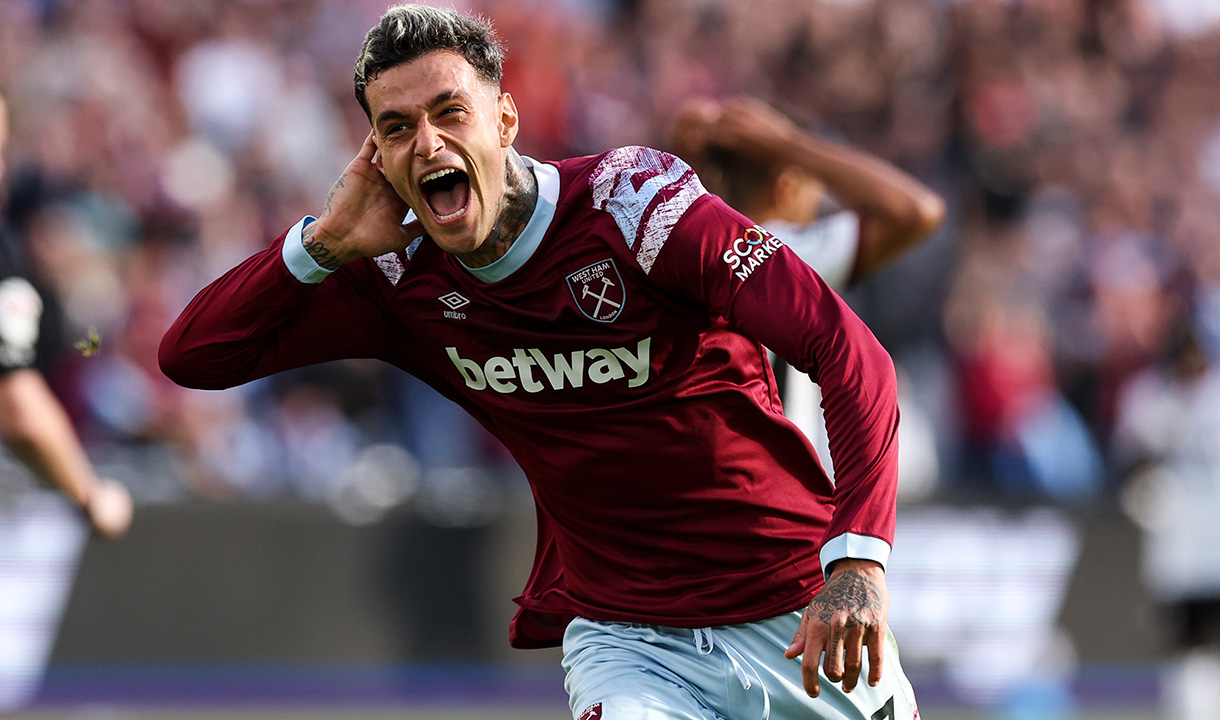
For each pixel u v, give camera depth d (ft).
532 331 36.78
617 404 36.96
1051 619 107.34
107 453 103.55
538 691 100.01
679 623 38.47
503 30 146.00
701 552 38.22
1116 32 175.52
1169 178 166.09
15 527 92.63
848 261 49.55
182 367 38.60
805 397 45.27
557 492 38.93
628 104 150.61
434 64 34.19
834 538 33.50
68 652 93.04
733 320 35.58
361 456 107.86
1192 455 104.68
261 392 109.29
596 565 39.55
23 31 135.64
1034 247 149.69
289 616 96.53
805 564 38.83
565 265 36.04
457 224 34.88
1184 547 104.42
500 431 39.83
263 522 96.68
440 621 98.94
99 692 93.20
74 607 93.35
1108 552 108.88
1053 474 117.60
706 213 35.42
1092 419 135.13
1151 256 154.71
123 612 94.07
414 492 101.81
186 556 95.35
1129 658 108.47
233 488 104.88
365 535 98.37
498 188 35.27
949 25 167.22
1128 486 114.93
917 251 128.57
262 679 95.66
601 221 35.78
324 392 109.91
